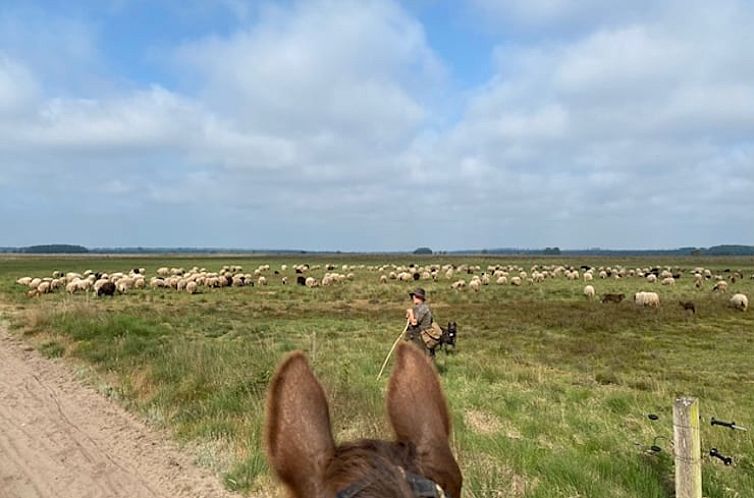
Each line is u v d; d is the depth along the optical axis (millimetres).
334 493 884
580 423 8344
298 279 44594
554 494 5176
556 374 12984
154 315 21469
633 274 59531
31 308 21562
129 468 6066
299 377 1214
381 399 7570
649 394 10906
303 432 1083
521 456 6152
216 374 8844
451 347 16531
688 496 4660
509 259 145875
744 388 12133
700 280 46938
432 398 1258
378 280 49469
